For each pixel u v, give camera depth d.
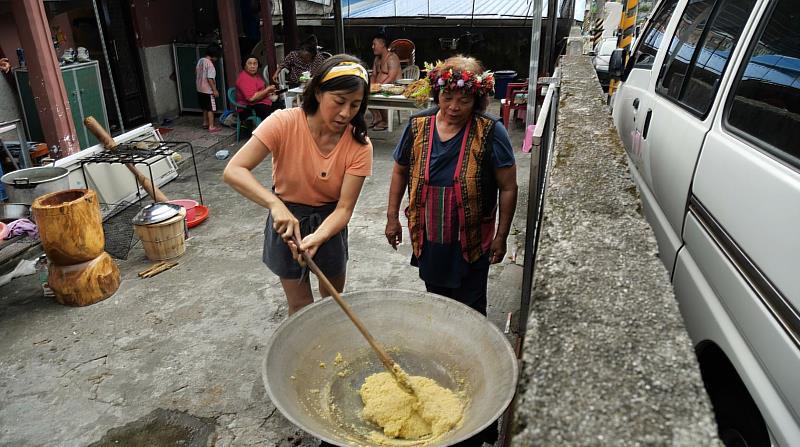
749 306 1.47
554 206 1.62
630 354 0.99
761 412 1.36
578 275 1.24
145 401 2.71
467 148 2.37
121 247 4.21
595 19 9.94
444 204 2.44
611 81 5.71
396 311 2.10
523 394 0.92
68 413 2.64
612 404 0.88
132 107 7.99
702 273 1.87
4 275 3.87
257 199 2.18
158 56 8.29
